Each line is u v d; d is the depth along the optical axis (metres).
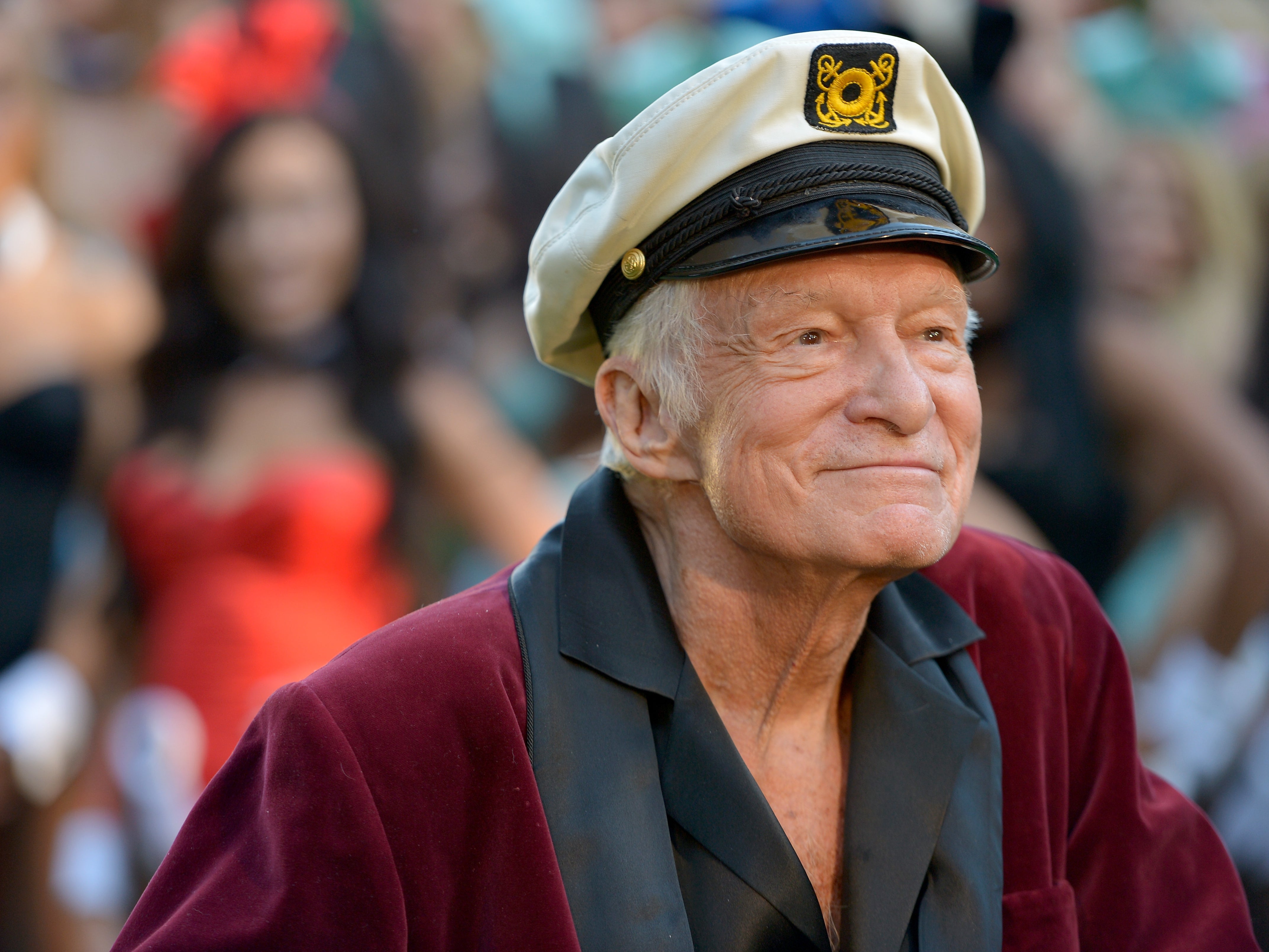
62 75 14.14
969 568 5.52
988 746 5.09
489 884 4.50
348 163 10.73
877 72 4.64
